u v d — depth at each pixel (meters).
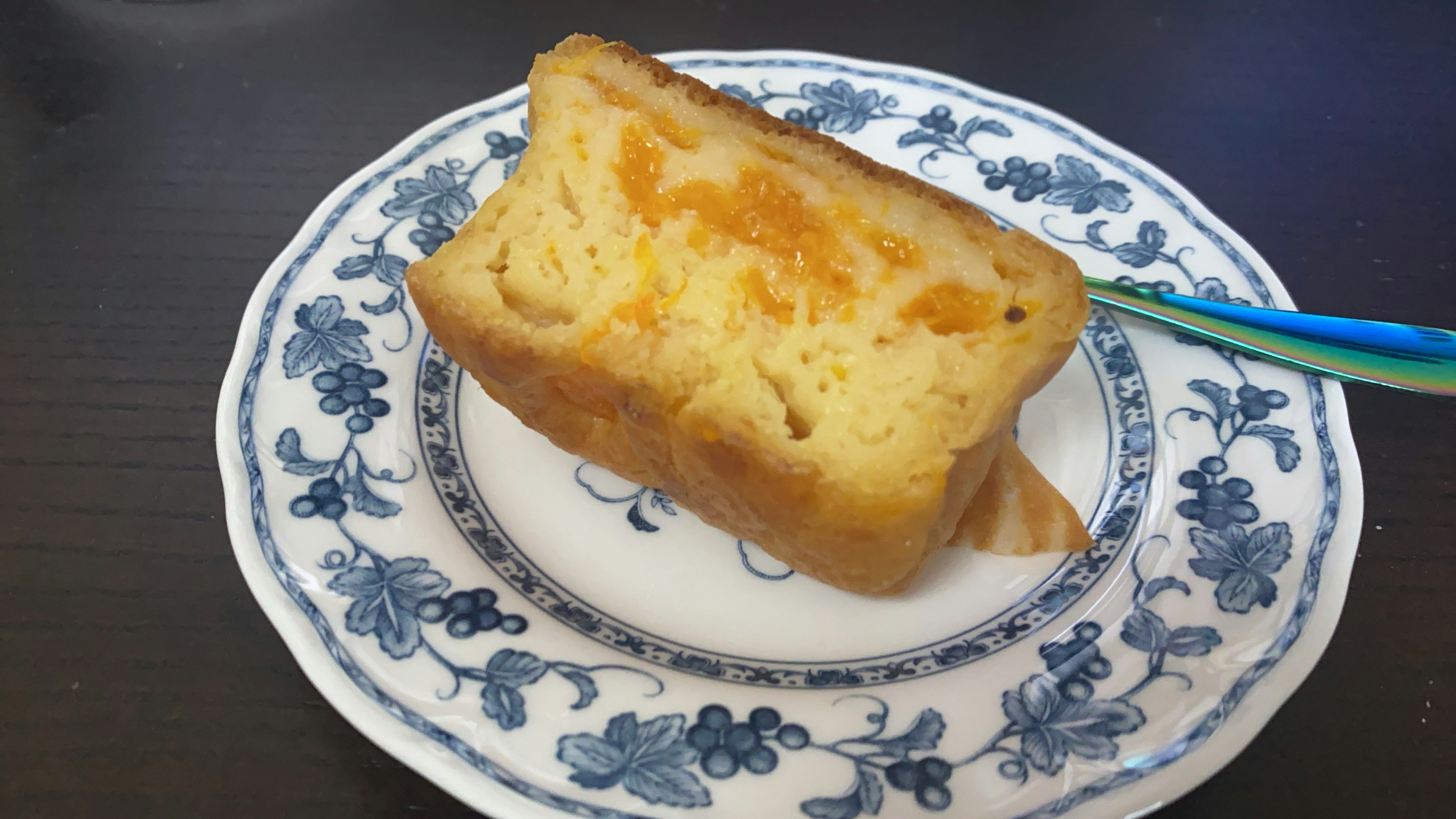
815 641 0.15
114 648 0.16
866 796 0.13
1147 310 0.19
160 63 0.25
